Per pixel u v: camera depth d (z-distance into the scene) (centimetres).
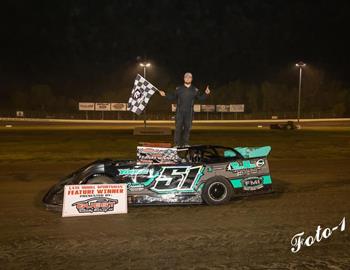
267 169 797
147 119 7069
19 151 1806
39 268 463
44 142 2333
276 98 8700
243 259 488
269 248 525
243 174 774
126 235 577
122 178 724
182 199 740
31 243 546
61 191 707
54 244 541
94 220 655
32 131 3662
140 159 764
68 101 8500
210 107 6769
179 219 657
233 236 571
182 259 488
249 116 7338
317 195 841
